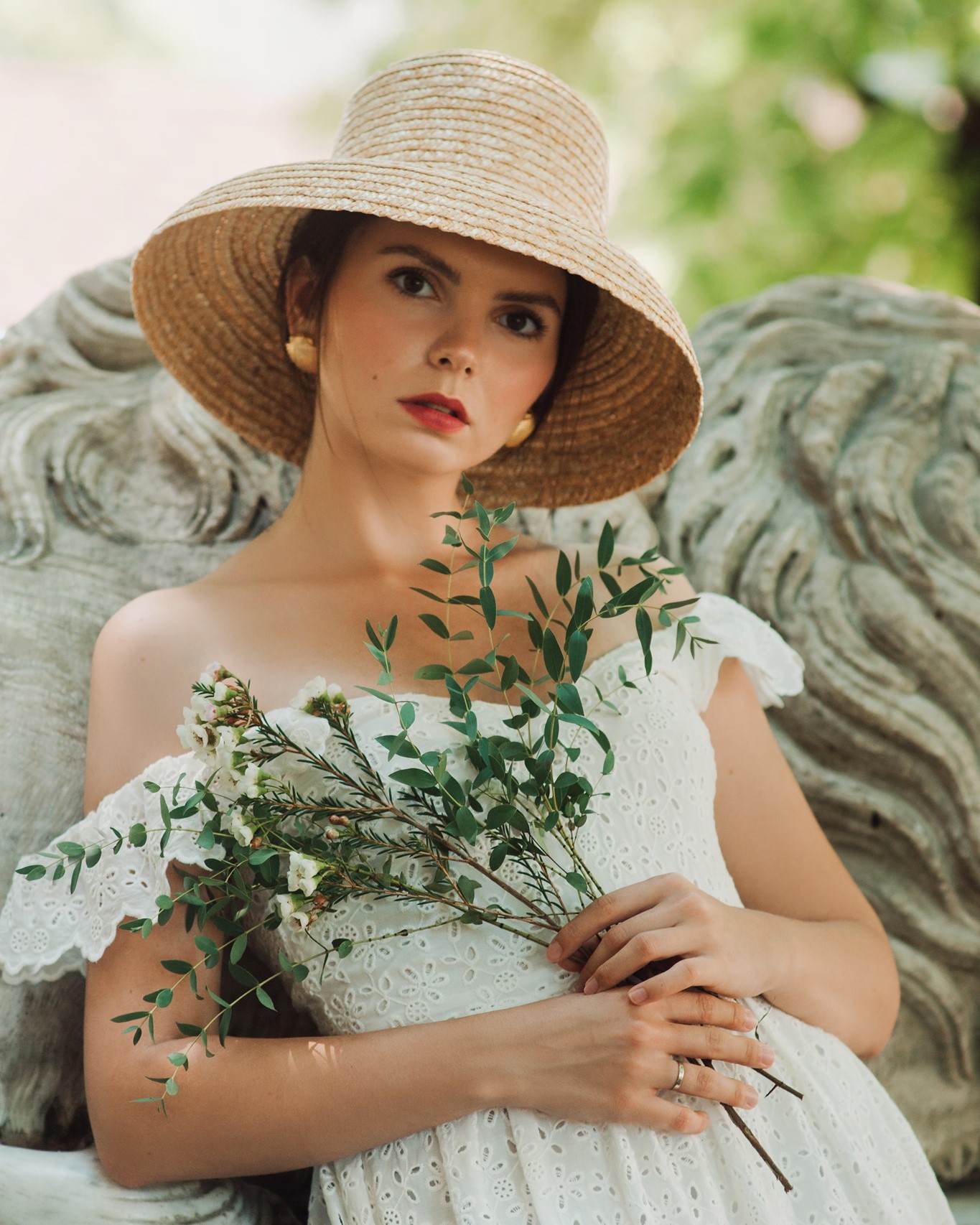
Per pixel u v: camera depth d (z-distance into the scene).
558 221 1.61
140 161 6.70
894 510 2.12
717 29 4.52
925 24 4.43
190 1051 1.48
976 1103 2.08
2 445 2.04
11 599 1.93
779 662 1.86
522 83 1.71
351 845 1.46
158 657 1.67
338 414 1.73
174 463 2.14
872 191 4.57
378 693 1.44
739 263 4.47
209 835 1.44
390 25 5.37
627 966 1.46
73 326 2.20
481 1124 1.46
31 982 1.64
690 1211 1.43
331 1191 1.51
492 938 1.52
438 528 1.82
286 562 1.80
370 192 1.58
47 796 1.83
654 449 1.97
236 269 1.90
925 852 2.05
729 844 1.82
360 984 1.52
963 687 2.07
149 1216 1.47
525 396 1.74
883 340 2.34
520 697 1.67
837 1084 1.61
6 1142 1.66
